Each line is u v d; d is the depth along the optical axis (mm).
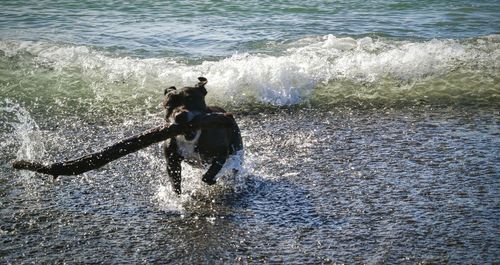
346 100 13305
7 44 15445
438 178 9375
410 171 9648
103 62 14531
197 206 8617
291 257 7164
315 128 11734
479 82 14008
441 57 14711
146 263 7059
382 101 13289
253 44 16359
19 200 8695
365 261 7043
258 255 7227
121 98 13234
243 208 8531
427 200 8641
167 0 21656
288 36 17109
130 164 10078
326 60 14586
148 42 16547
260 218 8211
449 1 21812
